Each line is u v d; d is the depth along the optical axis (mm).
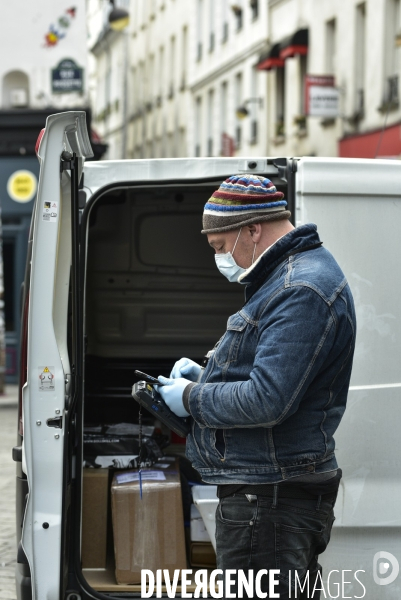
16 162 23812
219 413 3637
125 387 7043
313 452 3668
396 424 4820
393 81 22906
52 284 4328
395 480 4816
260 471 3680
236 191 3773
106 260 7164
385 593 4824
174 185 4930
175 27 47688
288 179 4828
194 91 44656
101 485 5250
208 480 3799
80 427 4629
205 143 42844
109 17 25047
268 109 33531
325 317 3566
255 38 35000
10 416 17391
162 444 5984
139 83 55250
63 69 24781
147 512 5039
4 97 24766
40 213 4309
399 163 4887
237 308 7320
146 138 54500
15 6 24797
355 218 4828
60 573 4355
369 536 4820
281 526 3678
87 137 4492
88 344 7258
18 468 4910
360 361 4812
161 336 7297
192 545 5250
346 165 4836
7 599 6477
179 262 7199
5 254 23812
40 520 4348
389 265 4848
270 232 3797
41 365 4336
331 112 25719
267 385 3508
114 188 4910
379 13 23750
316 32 28516
